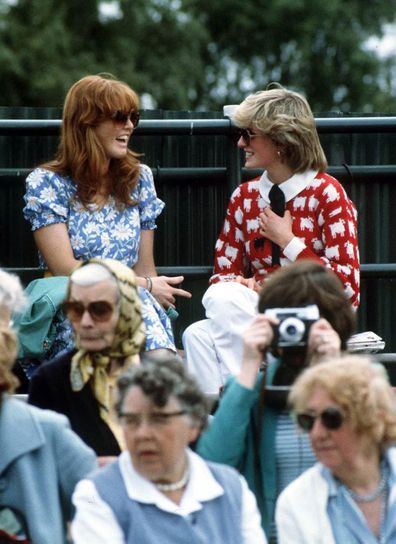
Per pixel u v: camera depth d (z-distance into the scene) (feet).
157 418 32.48
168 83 186.50
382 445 33.14
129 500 32.83
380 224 57.26
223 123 54.44
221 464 35.47
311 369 32.94
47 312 47.32
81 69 173.88
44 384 38.86
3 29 169.78
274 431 36.11
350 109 224.94
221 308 49.08
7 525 34.76
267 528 36.19
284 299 36.65
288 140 49.65
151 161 57.16
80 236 49.78
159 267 55.83
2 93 168.25
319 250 50.21
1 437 34.58
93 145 49.55
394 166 56.95
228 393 35.94
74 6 183.62
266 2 225.35
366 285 57.41
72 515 35.60
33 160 56.80
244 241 51.55
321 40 227.20
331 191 50.03
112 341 38.55
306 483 33.58
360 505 33.32
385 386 32.78
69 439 35.17
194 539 32.81
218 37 225.15
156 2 190.29
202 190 56.70
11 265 56.24
